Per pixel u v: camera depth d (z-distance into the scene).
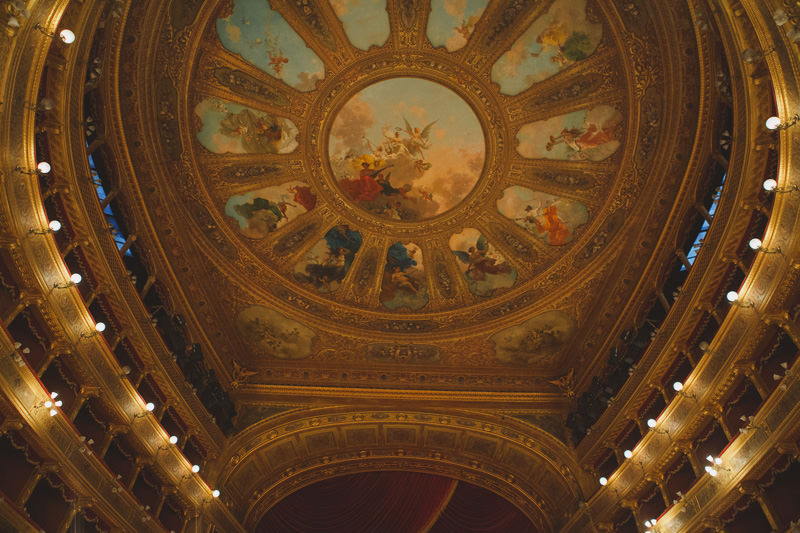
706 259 12.71
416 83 16.45
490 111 16.61
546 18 14.89
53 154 10.48
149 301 14.61
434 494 19.50
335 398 17.86
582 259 17.41
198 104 15.47
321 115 16.59
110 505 11.34
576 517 16.11
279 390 17.84
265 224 17.44
